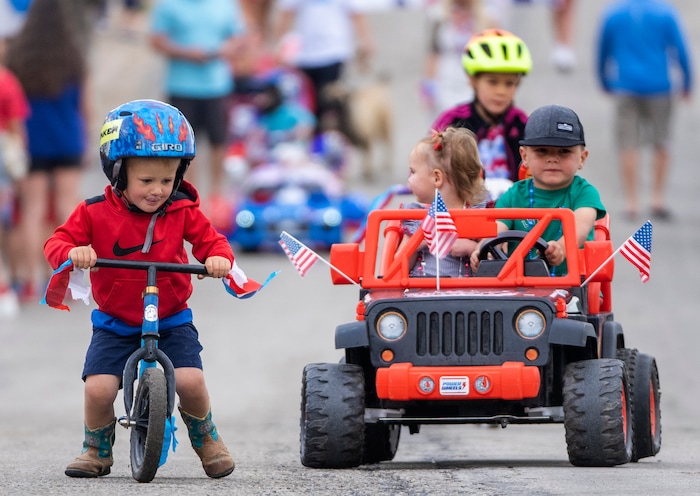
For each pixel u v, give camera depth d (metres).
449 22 48.03
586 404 18.12
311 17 60.34
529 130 21.11
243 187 51.03
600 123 68.50
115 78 78.19
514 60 24.27
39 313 40.78
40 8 39.41
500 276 19.48
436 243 19.22
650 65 50.59
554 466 18.81
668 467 18.73
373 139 61.78
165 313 17.55
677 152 64.56
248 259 47.41
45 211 42.75
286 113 59.78
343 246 20.05
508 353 18.34
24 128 40.03
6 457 20.34
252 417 27.16
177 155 17.05
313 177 48.78
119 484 16.75
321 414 18.33
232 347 35.47
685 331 36.34
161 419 16.50
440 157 20.70
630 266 46.16
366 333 18.53
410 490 16.14
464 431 26.02
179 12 48.31
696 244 48.09
